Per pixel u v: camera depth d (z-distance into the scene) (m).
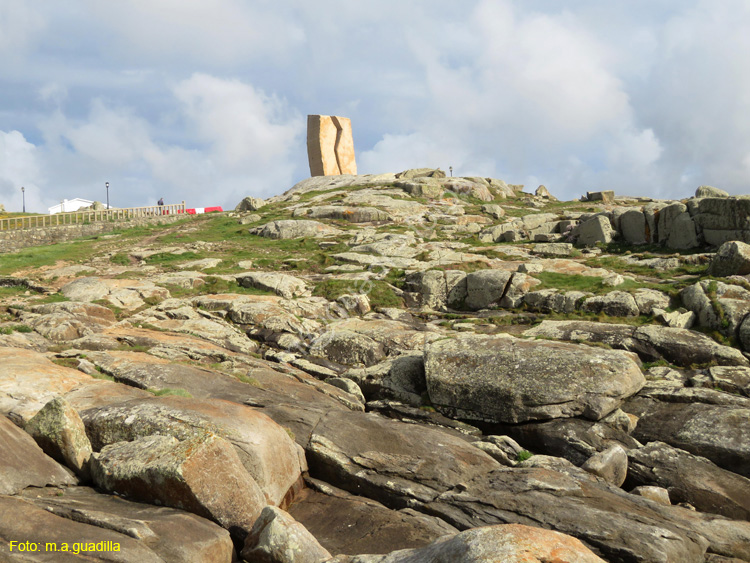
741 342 17.03
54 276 26.05
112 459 8.84
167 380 13.91
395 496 10.32
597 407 13.82
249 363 17.09
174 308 21.84
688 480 11.77
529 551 5.98
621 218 31.11
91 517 7.25
